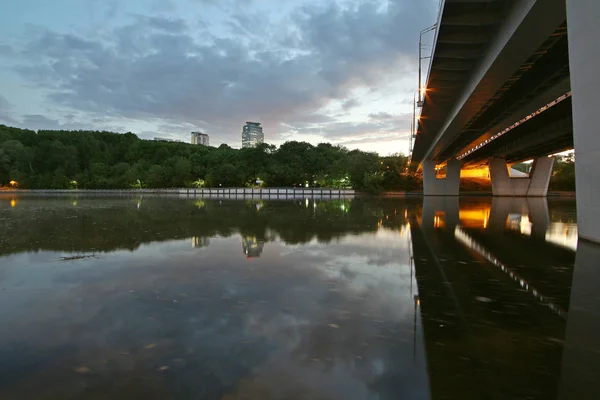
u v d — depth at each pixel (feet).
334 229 62.59
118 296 24.72
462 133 148.25
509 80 80.02
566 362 15.60
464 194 284.20
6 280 28.84
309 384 13.75
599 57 40.27
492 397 12.91
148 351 16.52
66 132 572.51
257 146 413.18
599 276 31.19
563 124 123.95
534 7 48.32
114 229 61.57
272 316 21.03
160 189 392.06
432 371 14.78
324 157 408.26
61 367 15.07
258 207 132.46
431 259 38.01
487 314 21.72
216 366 15.12
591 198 45.73
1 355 16.16
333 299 24.30
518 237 54.60
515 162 257.14
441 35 67.77
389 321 20.40
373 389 13.43
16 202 173.27
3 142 465.47
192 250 42.06
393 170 321.52
